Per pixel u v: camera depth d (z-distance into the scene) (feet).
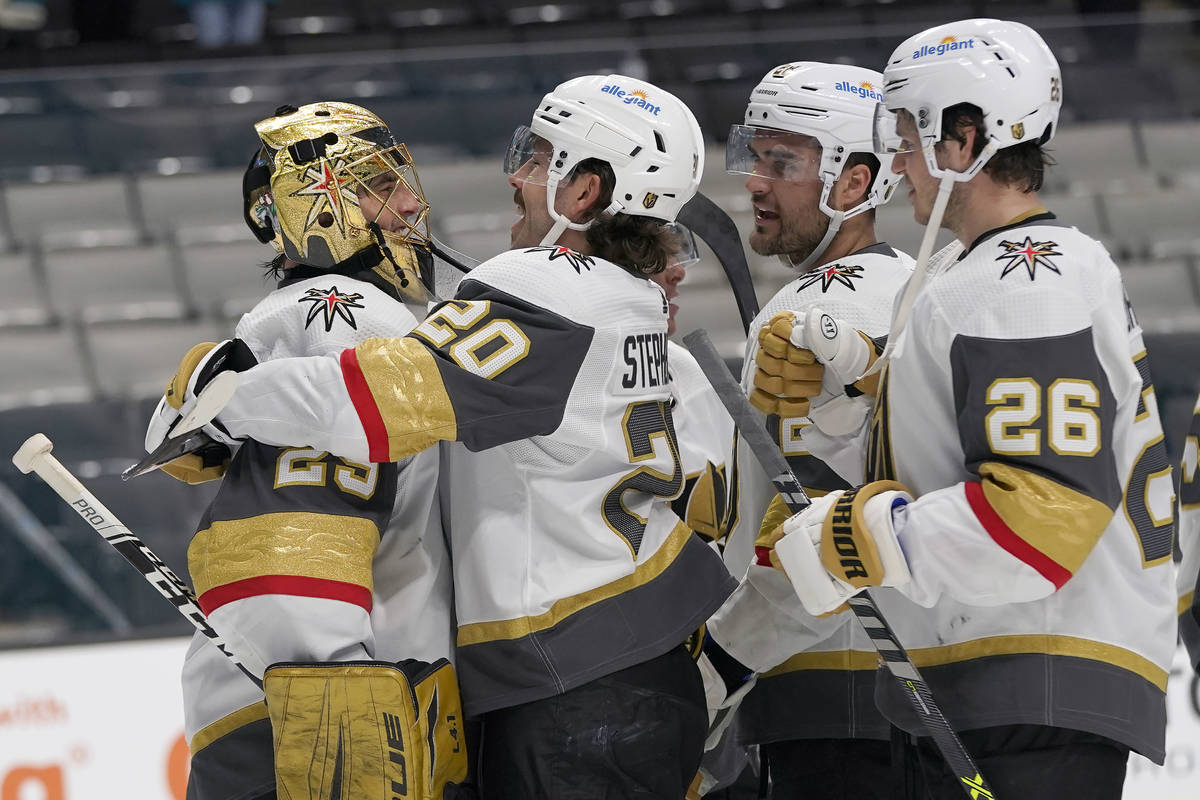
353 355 19.16
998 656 18.62
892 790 21.48
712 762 24.88
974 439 17.71
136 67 62.39
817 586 18.54
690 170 21.48
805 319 21.44
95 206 61.72
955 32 19.03
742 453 25.53
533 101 61.77
